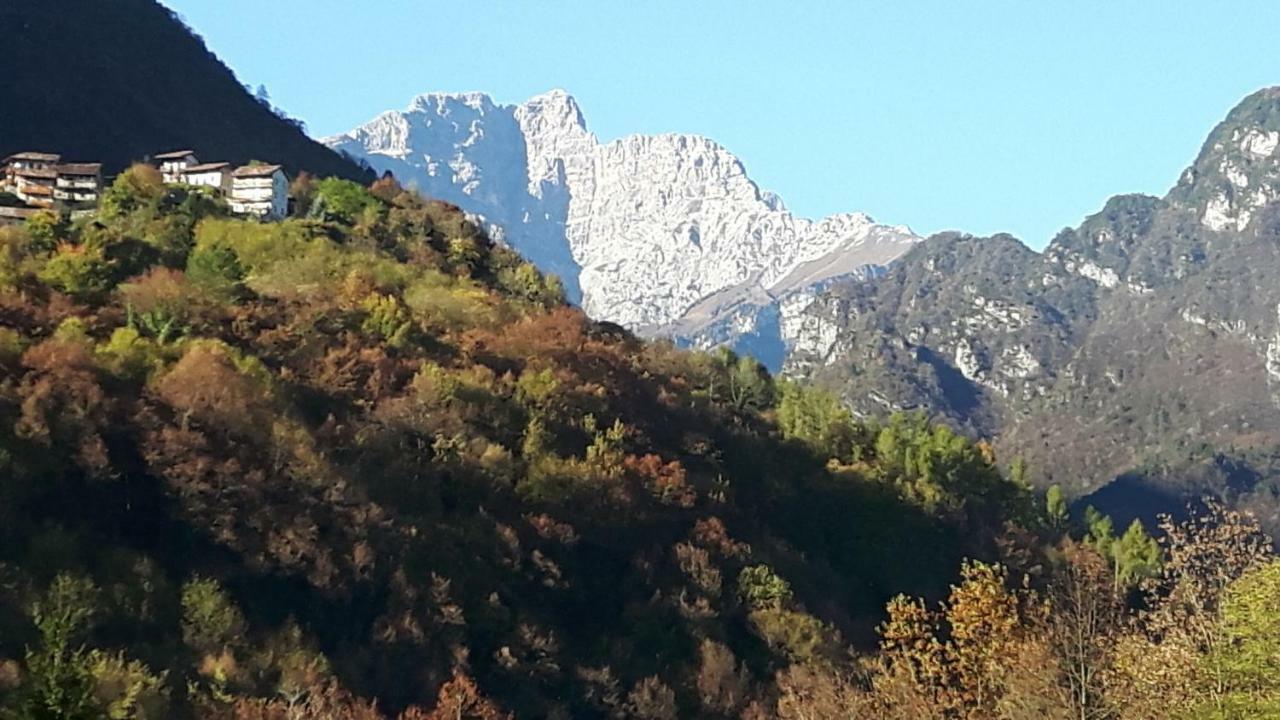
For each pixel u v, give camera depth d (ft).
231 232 384.27
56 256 315.17
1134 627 137.69
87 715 84.23
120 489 236.84
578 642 265.13
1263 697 122.42
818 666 261.03
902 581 335.67
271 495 248.32
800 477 364.58
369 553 246.27
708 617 274.16
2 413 233.76
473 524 271.90
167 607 217.15
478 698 225.97
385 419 289.74
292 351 303.48
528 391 324.19
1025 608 143.84
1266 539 132.67
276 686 209.77
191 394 257.34
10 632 191.42
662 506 307.58
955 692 138.31
